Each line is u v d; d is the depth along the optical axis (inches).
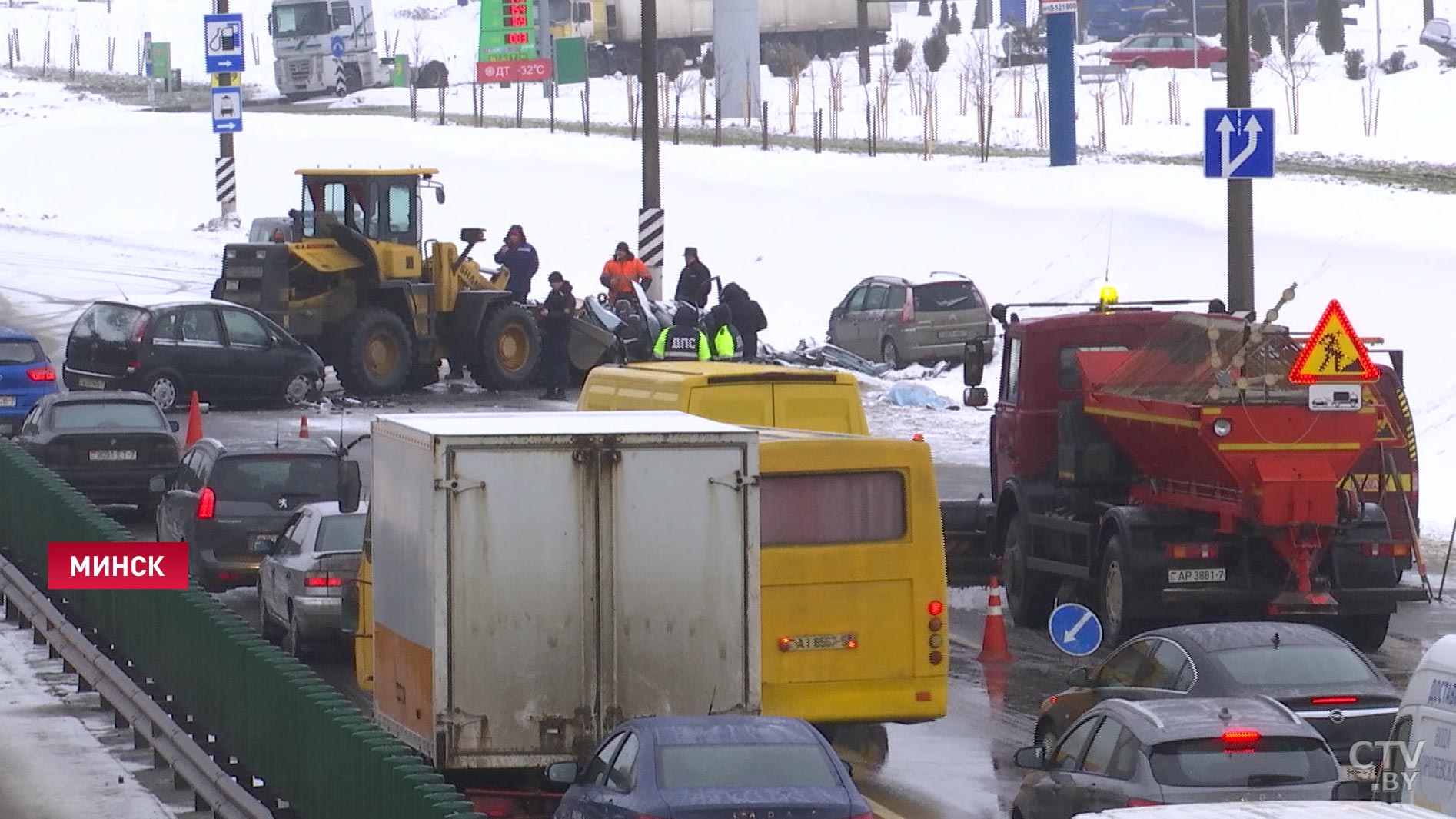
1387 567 2252.7
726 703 1595.7
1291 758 1310.3
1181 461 2273.6
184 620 1884.8
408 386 4559.5
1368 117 6909.5
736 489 1596.9
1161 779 1295.5
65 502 2351.1
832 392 2206.0
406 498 1638.8
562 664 1571.1
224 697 1742.1
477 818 1130.7
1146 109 7869.1
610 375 2359.7
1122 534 2293.3
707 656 1593.3
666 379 2206.0
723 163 7007.9
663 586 1585.9
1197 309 4566.9
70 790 1780.3
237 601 2770.7
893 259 5595.5
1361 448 2185.0
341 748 1378.0
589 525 1573.6
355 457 3599.9
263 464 2657.5
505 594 1561.3
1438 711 1235.2
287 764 1542.8
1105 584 2357.3
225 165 7303.2
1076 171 5925.2
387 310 4365.2
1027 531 2573.8
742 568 1598.2
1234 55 3208.7
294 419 4067.4
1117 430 2396.7
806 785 1238.9
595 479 1573.6
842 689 1787.6
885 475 1813.5
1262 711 1371.8
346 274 4333.2
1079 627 2066.9
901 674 1801.2
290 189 7849.4
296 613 2308.1
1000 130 7682.1
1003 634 2375.7
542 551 1567.4
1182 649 1664.6
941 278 4776.1
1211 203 5246.1
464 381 4709.6
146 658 2052.2
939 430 4128.9
